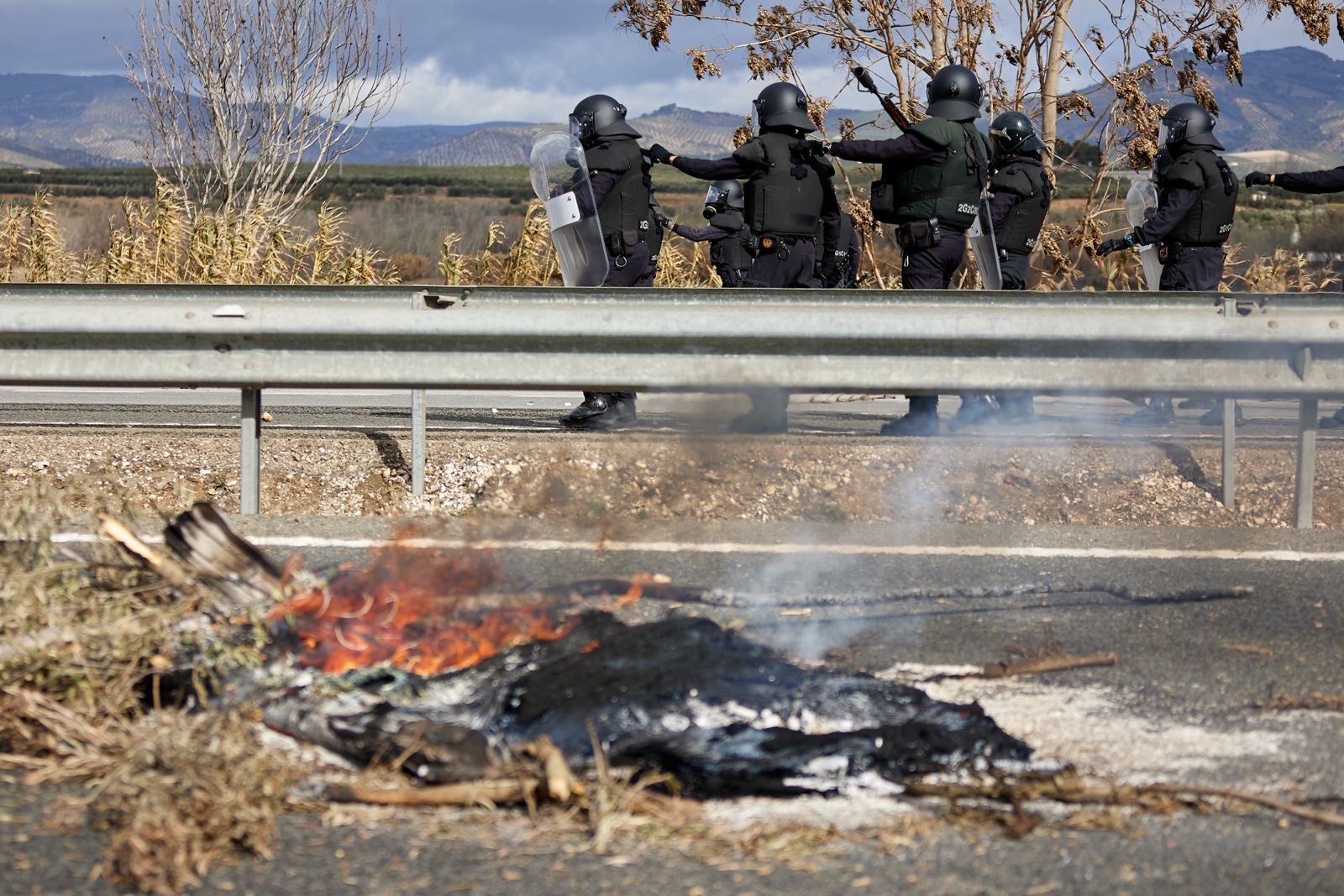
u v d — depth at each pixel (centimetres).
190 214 1496
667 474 625
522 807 281
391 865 254
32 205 1419
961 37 1372
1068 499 625
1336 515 628
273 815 268
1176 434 711
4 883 243
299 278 1390
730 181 1064
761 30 1330
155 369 562
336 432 655
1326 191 894
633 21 1295
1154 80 1311
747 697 313
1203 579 482
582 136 827
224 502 606
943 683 365
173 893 242
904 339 572
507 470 628
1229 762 312
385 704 311
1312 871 257
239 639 334
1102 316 578
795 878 250
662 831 269
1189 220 912
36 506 398
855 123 1273
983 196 872
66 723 301
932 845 266
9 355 561
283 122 1753
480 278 1385
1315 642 407
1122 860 261
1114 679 370
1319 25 1202
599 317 567
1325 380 580
